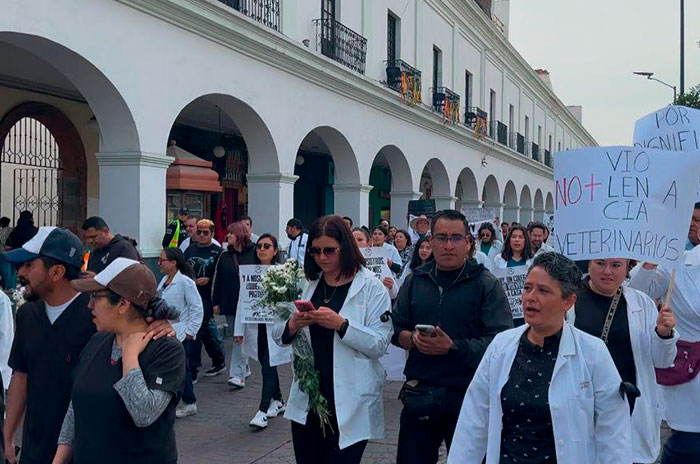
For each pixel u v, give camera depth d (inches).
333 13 591.5
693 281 170.7
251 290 271.0
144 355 115.3
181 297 279.9
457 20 904.9
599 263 146.7
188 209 513.7
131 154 364.2
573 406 108.7
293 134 509.7
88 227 280.7
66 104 512.1
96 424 112.7
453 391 149.9
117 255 265.1
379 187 968.3
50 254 133.5
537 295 110.5
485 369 118.8
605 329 143.7
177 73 392.2
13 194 488.4
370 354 153.4
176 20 386.3
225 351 414.6
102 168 370.6
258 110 466.6
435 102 819.4
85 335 134.0
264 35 461.7
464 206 993.5
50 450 133.0
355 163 609.6
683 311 170.4
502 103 1147.3
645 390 140.8
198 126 637.3
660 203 146.3
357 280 160.4
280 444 242.5
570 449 107.7
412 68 734.5
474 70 997.2
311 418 158.1
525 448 110.7
